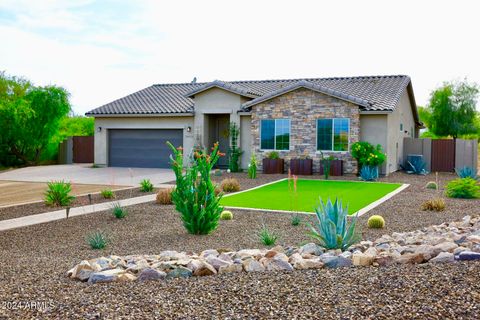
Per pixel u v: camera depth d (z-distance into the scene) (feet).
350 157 77.20
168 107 93.40
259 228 35.24
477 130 129.49
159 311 15.03
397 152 86.43
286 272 19.47
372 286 16.35
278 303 15.30
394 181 70.13
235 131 86.43
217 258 21.72
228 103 87.30
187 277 19.67
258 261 21.34
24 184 68.85
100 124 98.07
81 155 112.27
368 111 76.13
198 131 89.86
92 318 14.58
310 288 16.63
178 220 39.19
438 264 18.83
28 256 26.94
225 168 92.43
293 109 80.53
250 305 15.24
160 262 22.34
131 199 51.62
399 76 91.81
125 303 15.99
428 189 60.18
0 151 108.58
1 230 35.32
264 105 82.53
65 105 112.57
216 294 16.56
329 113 78.13
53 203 47.32
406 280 16.63
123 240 31.83
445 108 128.36
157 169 91.91
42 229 35.68
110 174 82.07
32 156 112.47
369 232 33.24
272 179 72.43
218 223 37.14
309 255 22.68
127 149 97.30
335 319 13.76
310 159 78.64
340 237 25.46
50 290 18.24
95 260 23.09
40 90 110.63
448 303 14.35
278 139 81.97
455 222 35.53
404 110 92.27
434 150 89.66
